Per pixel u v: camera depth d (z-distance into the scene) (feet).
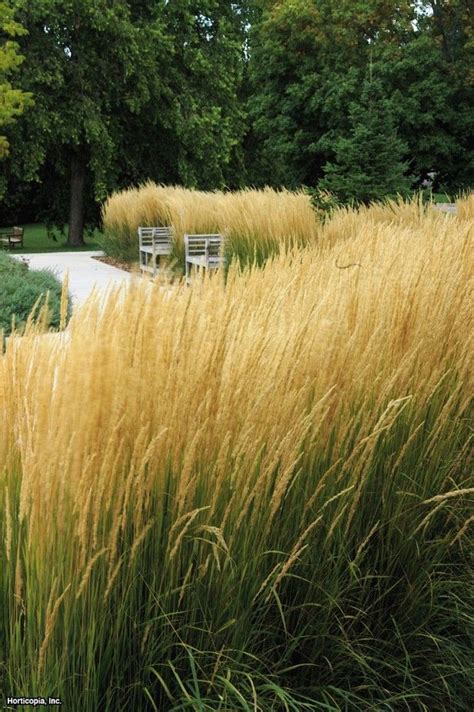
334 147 36.76
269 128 91.71
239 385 6.97
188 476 6.27
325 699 7.45
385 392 8.25
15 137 80.18
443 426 9.71
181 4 85.71
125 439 6.40
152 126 89.51
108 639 6.49
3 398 6.57
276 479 7.23
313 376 8.18
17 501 6.57
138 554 6.53
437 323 10.00
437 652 8.80
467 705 8.85
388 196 35.65
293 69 88.58
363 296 9.76
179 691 6.85
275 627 7.73
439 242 12.01
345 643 7.91
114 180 88.17
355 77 78.89
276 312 8.27
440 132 77.15
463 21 77.36
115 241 62.69
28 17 77.00
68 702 6.13
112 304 6.68
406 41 80.84
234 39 97.91
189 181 88.74
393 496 8.82
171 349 6.74
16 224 125.70
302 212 36.37
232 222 39.17
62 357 6.54
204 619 6.82
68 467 5.96
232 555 7.00
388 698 8.18
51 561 6.07
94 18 76.95
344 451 8.27
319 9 84.99
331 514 8.11
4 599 6.34
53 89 79.56
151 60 81.15
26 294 27.55
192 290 7.81
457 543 9.92
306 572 7.84
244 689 7.00
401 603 8.55
